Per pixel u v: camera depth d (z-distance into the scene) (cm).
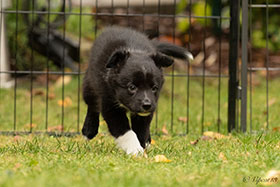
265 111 1376
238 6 1120
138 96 835
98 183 610
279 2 1962
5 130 1168
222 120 1310
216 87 1745
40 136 1052
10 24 1819
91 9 2177
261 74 1903
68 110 1433
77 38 2031
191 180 644
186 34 2138
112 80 872
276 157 784
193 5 2167
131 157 802
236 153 838
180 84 1745
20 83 1734
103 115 901
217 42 2131
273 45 2066
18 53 1812
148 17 2248
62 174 661
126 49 907
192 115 1372
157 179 646
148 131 915
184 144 969
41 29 1753
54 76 1800
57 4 1952
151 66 851
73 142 961
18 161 767
